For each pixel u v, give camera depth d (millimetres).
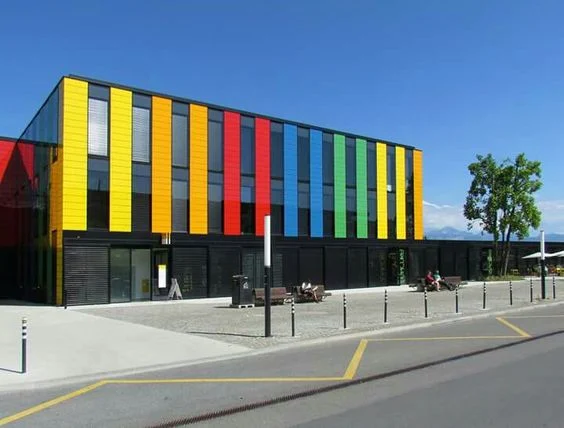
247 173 32625
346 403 7977
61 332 16312
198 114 30688
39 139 30766
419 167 43594
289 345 13805
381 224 40188
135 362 11852
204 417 7539
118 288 27188
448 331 16266
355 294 32344
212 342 14250
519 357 11508
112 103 27531
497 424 6742
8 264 34969
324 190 36688
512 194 47125
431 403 7816
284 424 7012
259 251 32469
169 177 29297
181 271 29234
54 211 27234
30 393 9523
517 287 37000
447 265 44125
